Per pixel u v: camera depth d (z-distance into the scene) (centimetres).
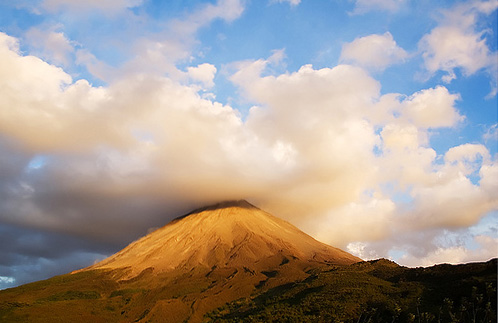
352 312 7738
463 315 6762
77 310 13050
